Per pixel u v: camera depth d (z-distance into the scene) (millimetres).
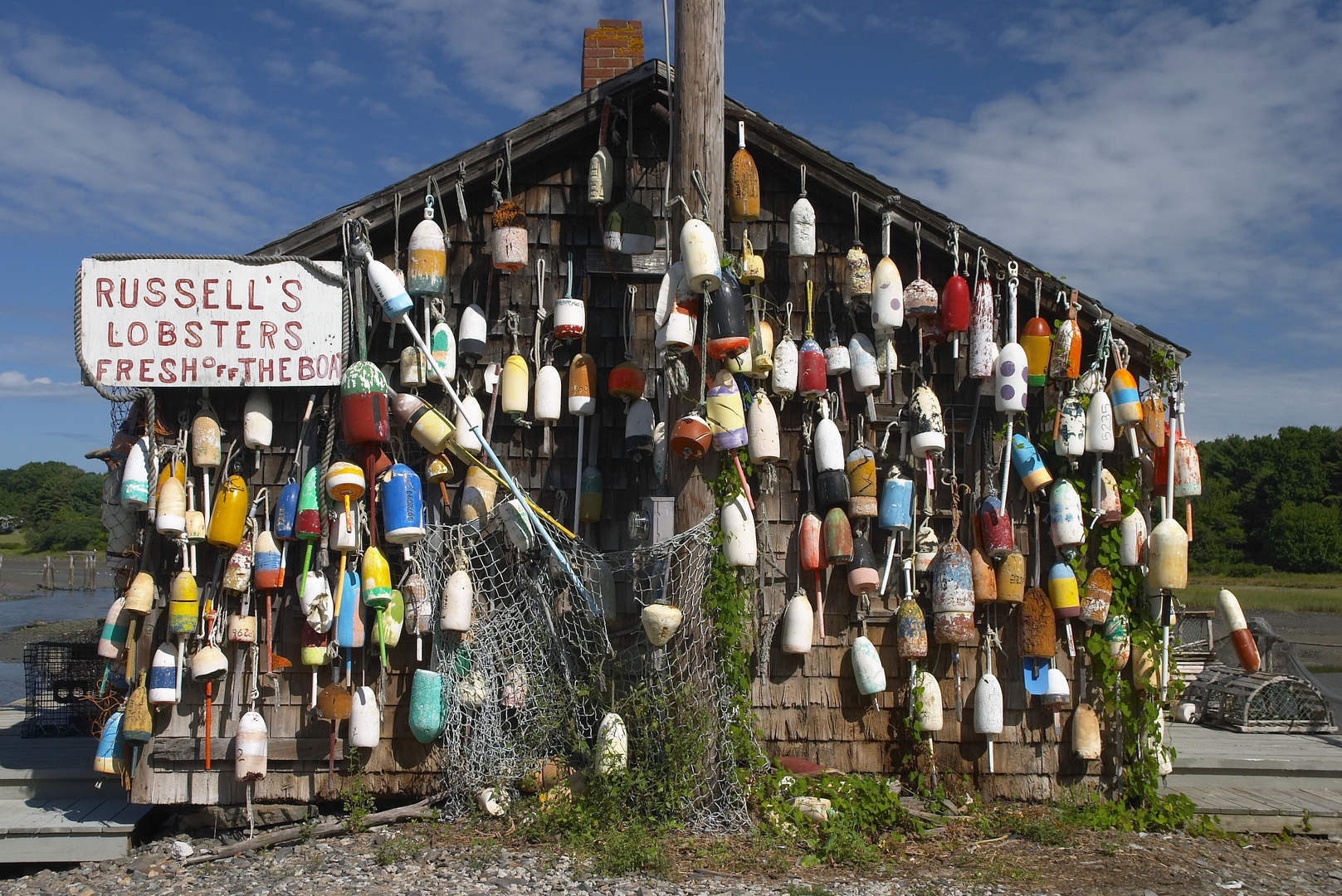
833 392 5898
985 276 5871
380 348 5715
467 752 5320
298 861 4848
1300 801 5941
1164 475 5852
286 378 5418
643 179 5953
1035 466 5727
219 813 5367
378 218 5586
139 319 5359
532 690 5344
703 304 5301
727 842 4891
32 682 6988
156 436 5406
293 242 5508
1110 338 5875
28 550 57875
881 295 5684
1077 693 5766
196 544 5457
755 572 5598
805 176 5863
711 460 5359
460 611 5289
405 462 5668
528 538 5469
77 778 5785
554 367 5836
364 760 5449
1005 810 5582
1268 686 7648
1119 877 4668
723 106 5324
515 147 5711
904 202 5820
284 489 5453
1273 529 46562
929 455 5719
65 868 5160
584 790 5180
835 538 5574
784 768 5461
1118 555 5793
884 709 5715
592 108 5766
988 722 5578
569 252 5906
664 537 5238
